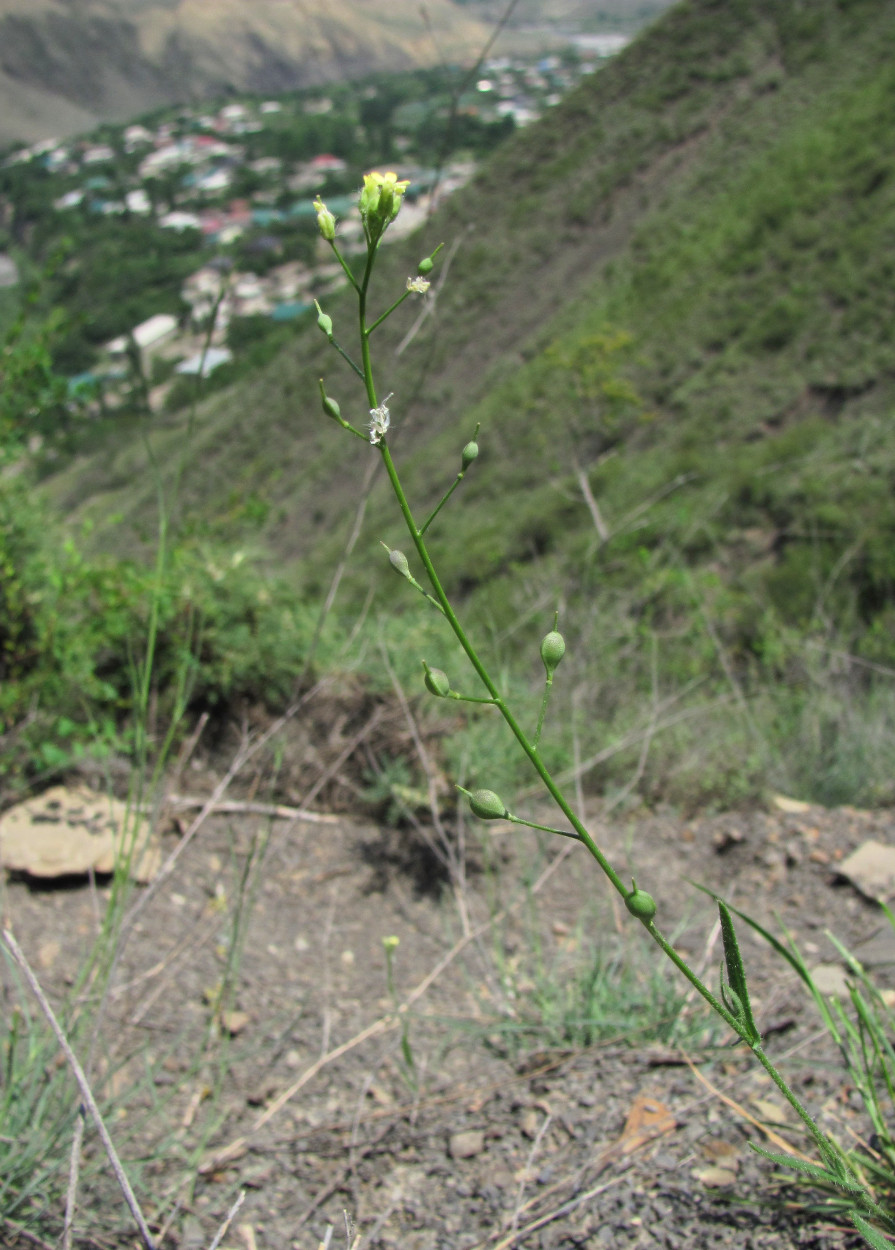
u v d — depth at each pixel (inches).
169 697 143.0
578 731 159.2
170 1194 74.3
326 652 148.8
